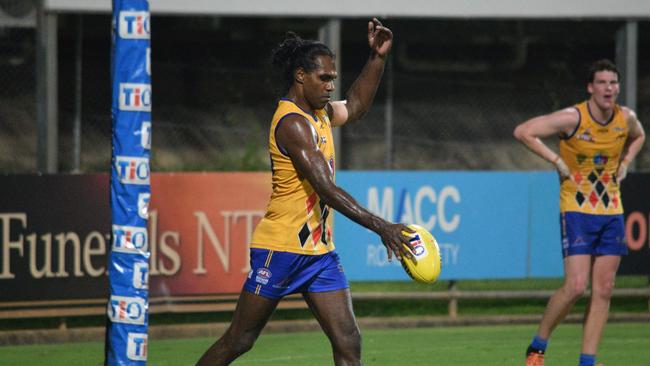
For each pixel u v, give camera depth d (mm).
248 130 47969
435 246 16219
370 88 18922
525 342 30672
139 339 18062
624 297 37875
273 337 31562
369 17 41188
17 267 30188
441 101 49000
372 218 15797
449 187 34062
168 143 47250
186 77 47438
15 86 45969
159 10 40125
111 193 17969
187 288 31625
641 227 34781
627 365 26938
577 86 50094
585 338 23859
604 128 23500
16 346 30453
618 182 24078
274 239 16781
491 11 42156
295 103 16672
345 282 17109
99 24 45750
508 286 40469
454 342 30625
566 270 23625
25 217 30219
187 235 31562
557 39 49656
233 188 31938
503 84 49562
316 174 15969
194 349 29734
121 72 17625
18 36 45750
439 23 48469
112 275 18016
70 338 31328
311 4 40812
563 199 23844
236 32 47719
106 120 46312
